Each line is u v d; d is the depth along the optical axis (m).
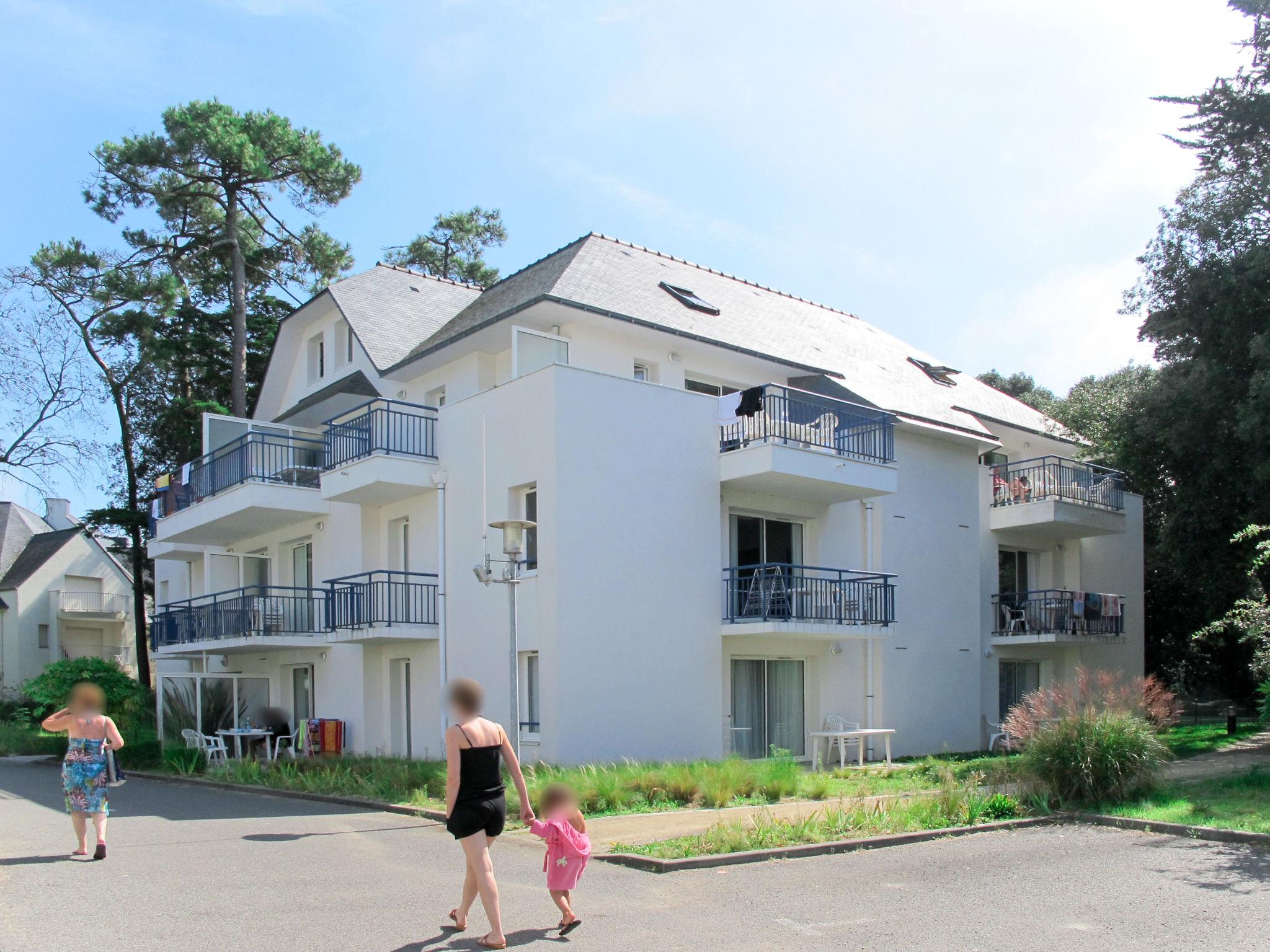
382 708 19.94
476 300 24.91
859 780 15.63
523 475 16.88
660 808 12.67
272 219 34.66
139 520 32.78
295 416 24.97
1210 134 20.09
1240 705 32.66
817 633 18.28
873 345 27.02
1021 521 23.92
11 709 38.69
